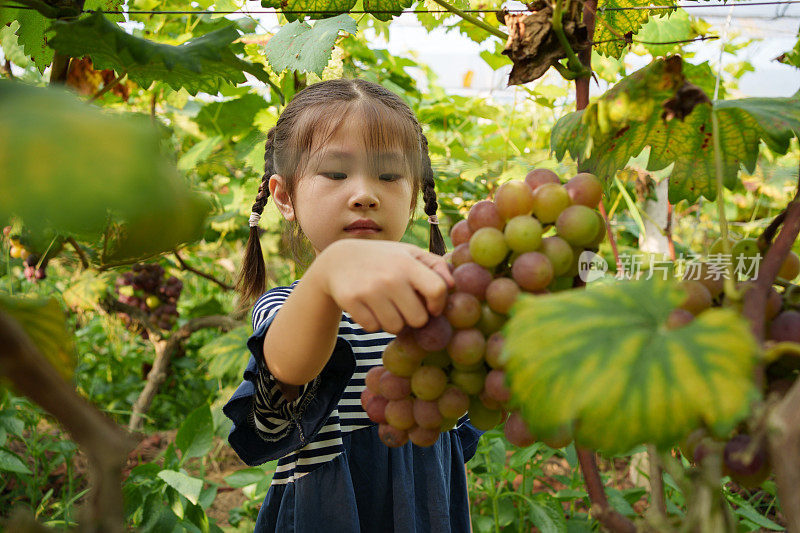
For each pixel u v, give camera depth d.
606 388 0.35
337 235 1.10
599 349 0.36
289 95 2.25
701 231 3.23
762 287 0.46
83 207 0.27
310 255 1.53
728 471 0.41
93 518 0.33
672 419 0.34
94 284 2.67
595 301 0.39
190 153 2.39
